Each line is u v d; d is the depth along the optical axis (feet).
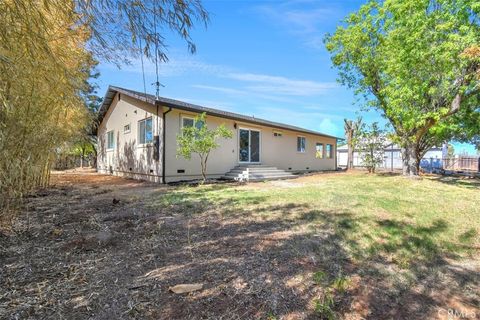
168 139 29.96
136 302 6.37
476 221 14.29
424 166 64.34
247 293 6.88
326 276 7.98
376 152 51.67
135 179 33.78
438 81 28.02
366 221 13.62
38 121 11.90
